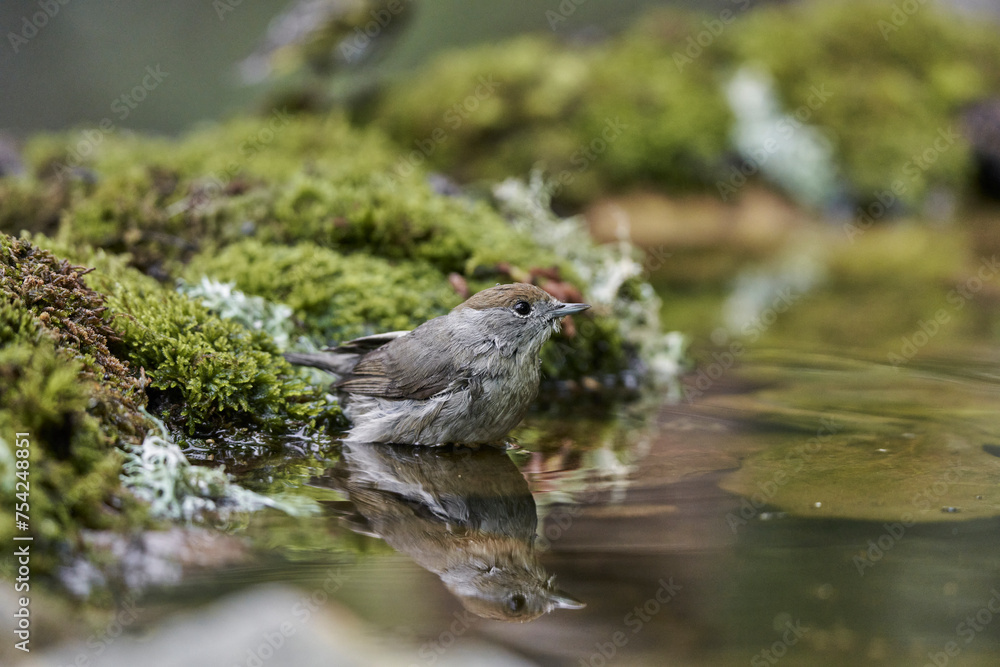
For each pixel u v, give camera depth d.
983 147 23.98
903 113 23.67
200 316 8.69
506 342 8.41
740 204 21.69
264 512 6.62
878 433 8.96
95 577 5.29
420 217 11.68
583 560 5.93
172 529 5.96
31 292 7.01
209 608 5.08
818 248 20.78
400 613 5.23
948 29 25.81
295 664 4.63
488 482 7.57
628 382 11.61
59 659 4.52
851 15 25.06
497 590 5.55
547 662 4.68
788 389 10.96
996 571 5.73
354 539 6.24
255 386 8.41
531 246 12.48
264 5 25.53
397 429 8.55
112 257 9.82
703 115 22.19
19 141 16.48
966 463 7.95
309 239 11.45
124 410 6.59
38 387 5.68
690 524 6.52
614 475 7.74
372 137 18.77
